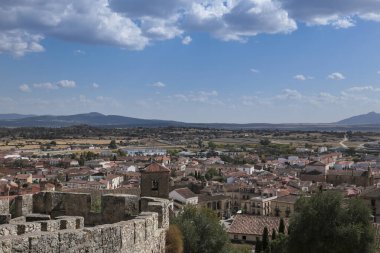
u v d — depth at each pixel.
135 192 122.31
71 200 42.22
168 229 40.88
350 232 72.00
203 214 74.81
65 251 25.44
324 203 75.50
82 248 26.42
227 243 77.62
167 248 39.50
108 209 41.12
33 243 23.81
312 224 74.94
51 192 42.78
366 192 187.38
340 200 76.12
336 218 74.94
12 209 41.38
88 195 41.88
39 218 36.94
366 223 75.19
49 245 24.62
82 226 30.97
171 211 73.19
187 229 65.62
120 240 29.47
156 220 36.28
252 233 154.75
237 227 159.62
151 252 34.75
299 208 79.75
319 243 73.44
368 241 74.00
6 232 26.86
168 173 93.69
